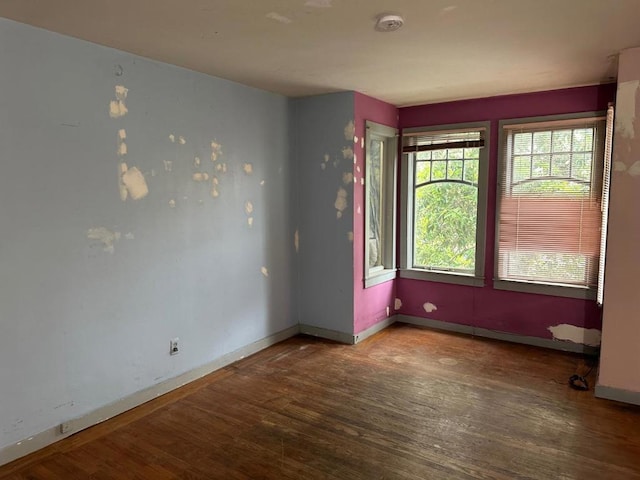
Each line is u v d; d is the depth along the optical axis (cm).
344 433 278
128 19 240
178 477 237
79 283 279
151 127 315
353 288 433
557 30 259
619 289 311
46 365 265
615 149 303
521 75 357
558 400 321
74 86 270
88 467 246
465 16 238
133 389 314
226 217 379
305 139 445
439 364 388
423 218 495
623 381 316
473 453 256
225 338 385
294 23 247
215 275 372
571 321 415
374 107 445
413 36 268
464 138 457
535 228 424
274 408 311
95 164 283
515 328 444
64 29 255
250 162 400
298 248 462
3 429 248
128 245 305
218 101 365
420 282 495
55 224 265
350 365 387
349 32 261
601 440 269
